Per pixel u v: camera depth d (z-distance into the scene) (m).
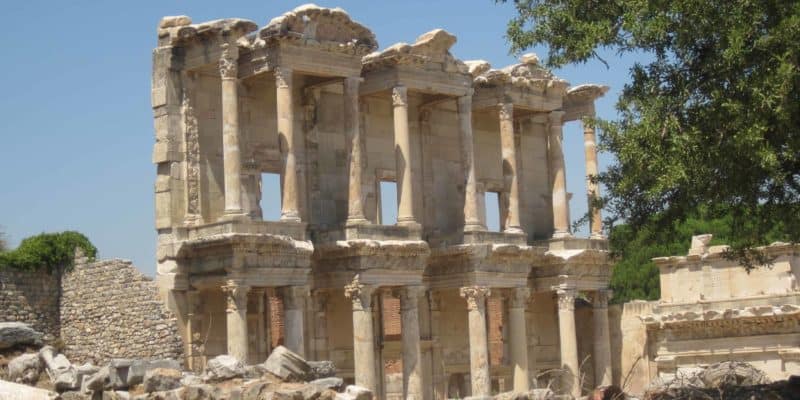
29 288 60.22
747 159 41.53
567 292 74.00
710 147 41.28
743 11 40.56
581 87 78.12
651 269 113.94
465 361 73.81
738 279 73.38
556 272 74.19
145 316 59.50
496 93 73.00
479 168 76.31
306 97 66.94
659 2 41.62
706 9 40.78
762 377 58.62
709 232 109.56
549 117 76.25
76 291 61.47
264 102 65.19
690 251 75.50
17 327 47.53
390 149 70.88
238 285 58.00
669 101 42.66
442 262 69.50
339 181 68.12
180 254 60.00
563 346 73.81
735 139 39.94
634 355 77.38
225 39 59.44
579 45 43.50
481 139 76.81
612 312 78.62
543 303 78.94
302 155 66.62
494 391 75.44
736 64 40.78
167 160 61.19
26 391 41.84
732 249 49.66
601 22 43.12
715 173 42.50
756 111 39.88
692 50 43.00
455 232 73.00
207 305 61.12
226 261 58.31
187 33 60.84
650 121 42.31
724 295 73.75
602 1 44.66
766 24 40.88
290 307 60.12
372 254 63.19
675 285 75.94
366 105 69.75
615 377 78.12
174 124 61.59
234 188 59.16
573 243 75.31
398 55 65.62
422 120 72.75
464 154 69.31
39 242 60.59
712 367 60.72
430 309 71.50
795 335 70.44
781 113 39.00
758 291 72.38
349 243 62.69
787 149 40.81
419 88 67.12
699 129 41.97
